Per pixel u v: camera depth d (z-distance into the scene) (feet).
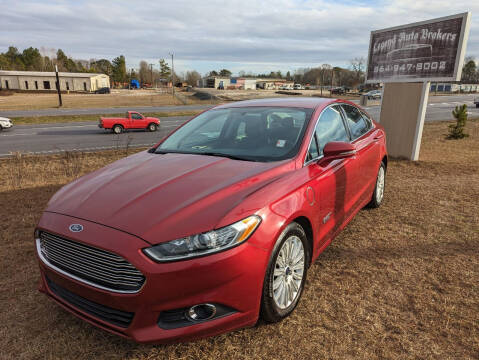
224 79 374.02
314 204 8.91
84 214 7.35
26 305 9.37
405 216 15.34
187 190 7.71
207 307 6.83
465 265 11.12
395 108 29.30
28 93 261.85
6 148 46.37
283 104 11.98
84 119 94.53
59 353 7.64
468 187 20.11
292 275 8.45
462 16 23.82
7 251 12.55
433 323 8.39
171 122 87.86
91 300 7.11
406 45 27.66
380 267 11.02
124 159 10.91
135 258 6.38
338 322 8.46
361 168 12.71
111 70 463.83
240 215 6.91
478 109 110.11
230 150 10.25
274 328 8.28
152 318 6.61
